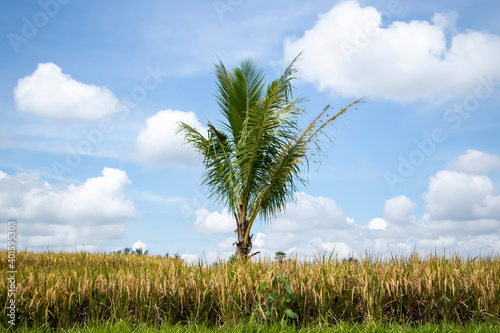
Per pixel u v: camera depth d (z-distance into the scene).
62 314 4.80
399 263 5.53
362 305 4.88
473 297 5.05
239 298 4.92
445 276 5.07
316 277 5.06
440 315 4.93
